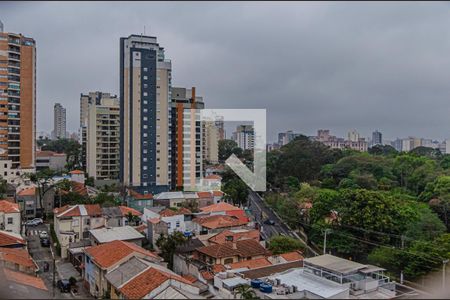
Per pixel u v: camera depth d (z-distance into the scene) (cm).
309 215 7450
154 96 10419
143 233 6494
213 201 9644
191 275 4675
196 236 6144
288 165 12225
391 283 4100
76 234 6209
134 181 10269
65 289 4562
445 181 7900
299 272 4319
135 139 10300
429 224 6041
